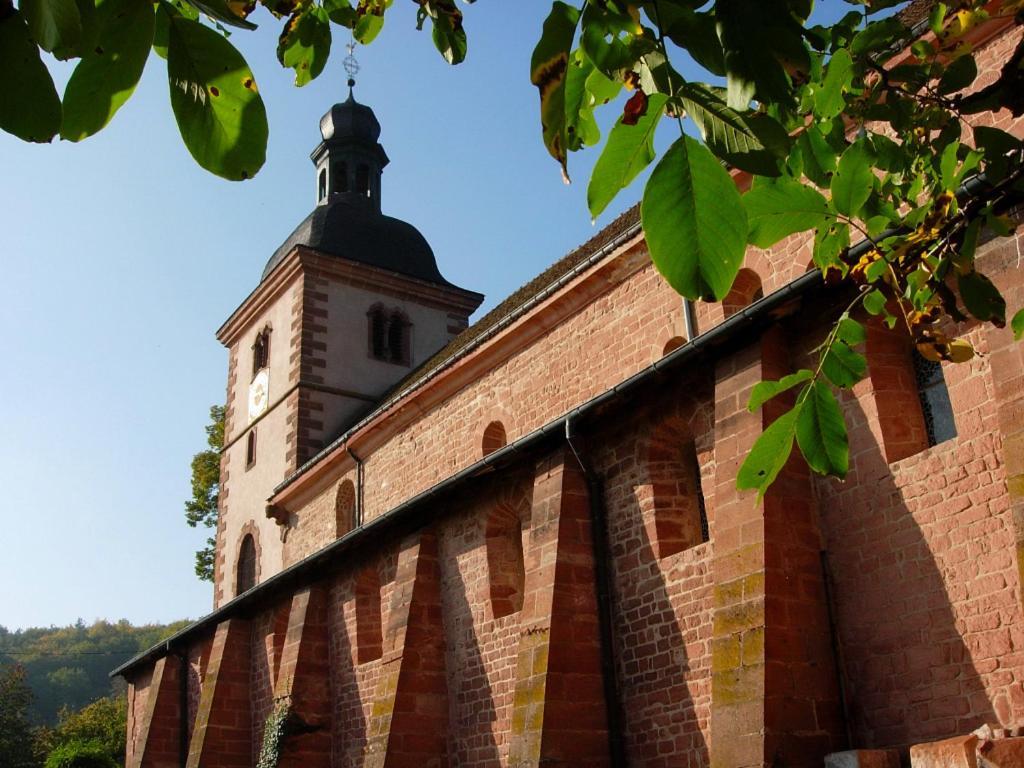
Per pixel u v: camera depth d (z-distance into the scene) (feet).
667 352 61.77
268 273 126.72
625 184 10.41
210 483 160.56
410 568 62.39
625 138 10.12
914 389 41.22
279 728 69.15
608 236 76.64
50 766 118.32
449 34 13.51
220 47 9.59
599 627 49.24
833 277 39.99
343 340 120.47
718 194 9.79
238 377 129.80
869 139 17.17
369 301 124.16
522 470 56.80
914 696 36.65
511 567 58.80
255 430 122.11
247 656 84.74
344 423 115.96
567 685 47.39
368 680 67.56
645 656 47.24
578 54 11.43
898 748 34.81
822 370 16.57
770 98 10.11
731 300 58.44
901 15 52.75
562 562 49.70
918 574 37.50
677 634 45.93
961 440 37.32
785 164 14.79
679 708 45.06
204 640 92.79
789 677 37.73
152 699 93.20
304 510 103.14
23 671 240.94
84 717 208.03
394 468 86.99
